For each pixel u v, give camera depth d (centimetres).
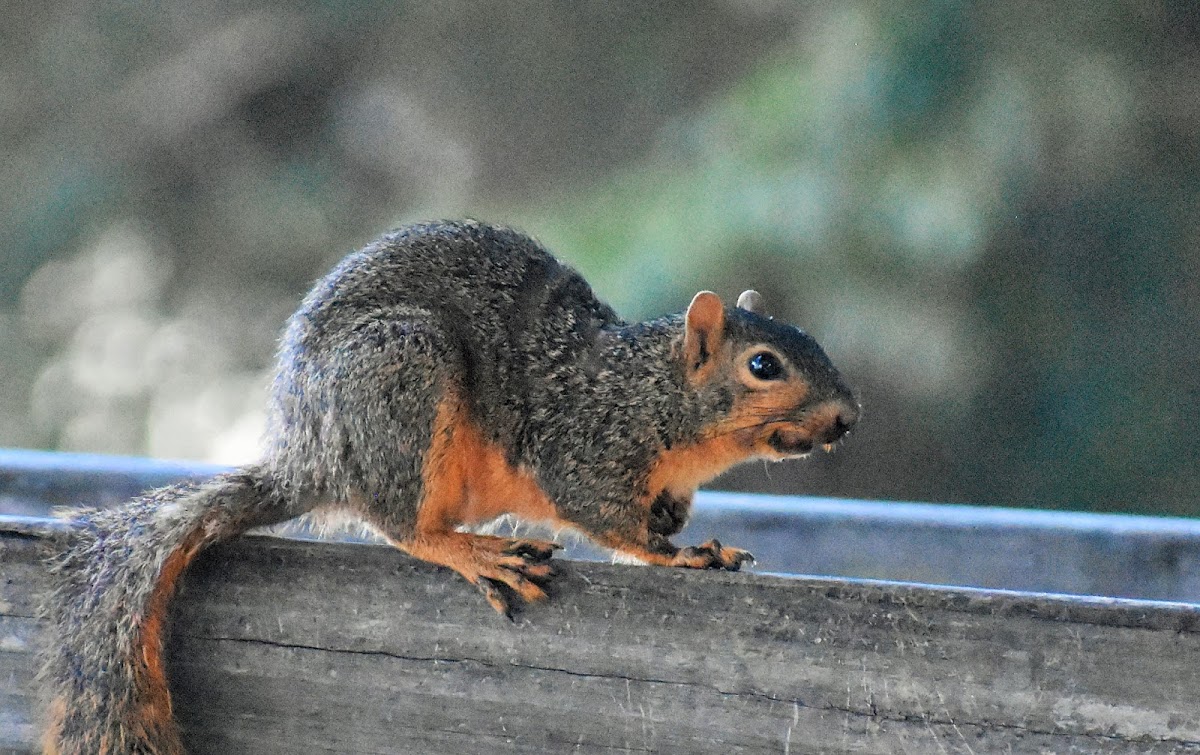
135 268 1847
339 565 471
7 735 491
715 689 445
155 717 479
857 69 1302
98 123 1834
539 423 564
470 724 462
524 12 1694
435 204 1716
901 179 1284
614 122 1655
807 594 439
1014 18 1300
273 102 1817
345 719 469
